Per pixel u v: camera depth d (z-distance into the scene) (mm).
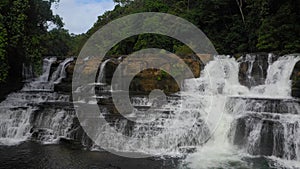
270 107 12141
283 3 19406
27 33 19953
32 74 21500
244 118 12062
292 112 11695
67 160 10539
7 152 11500
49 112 14531
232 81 17188
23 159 10633
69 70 20406
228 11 24672
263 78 16062
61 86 18281
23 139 13672
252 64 16641
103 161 10461
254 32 21031
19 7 17750
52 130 13883
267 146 11086
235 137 12156
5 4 17188
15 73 20188
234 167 9828
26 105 15664
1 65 17031
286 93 14023
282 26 17828
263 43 18406
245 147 11672
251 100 12820
